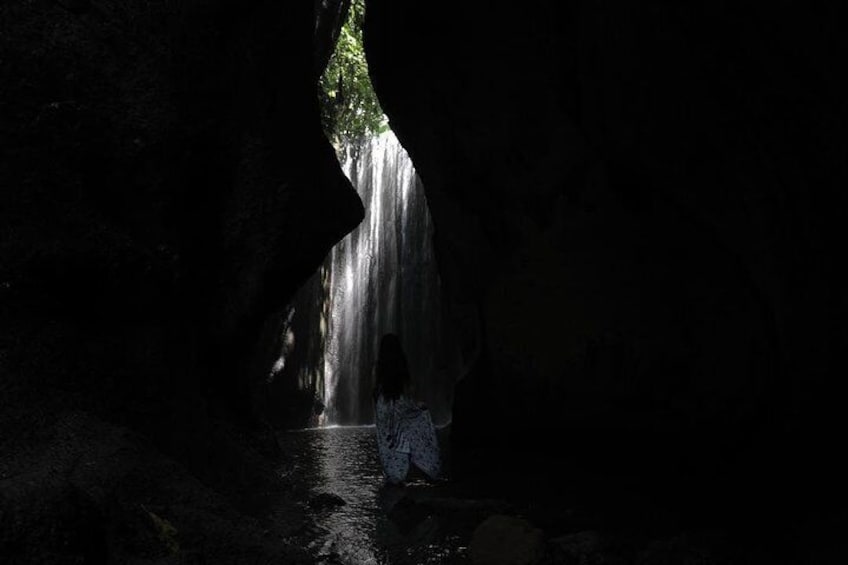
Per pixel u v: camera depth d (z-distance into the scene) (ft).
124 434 11.68
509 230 29.60
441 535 13.21
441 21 29.40
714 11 19.16
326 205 22.70
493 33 27.66
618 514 14.90
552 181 27.53
